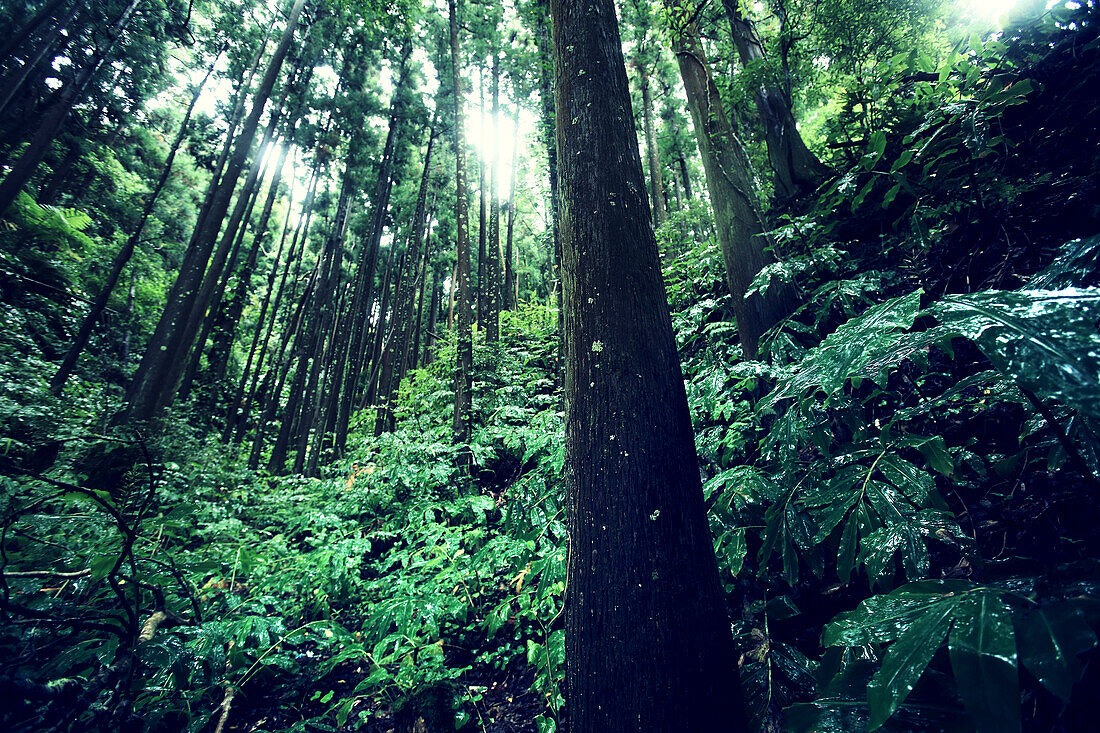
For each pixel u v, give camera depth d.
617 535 1.29
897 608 0.95
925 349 1.03
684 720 1.13
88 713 1.73
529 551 2.57
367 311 12.72
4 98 8.59
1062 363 0.67
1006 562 0.95
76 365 8.73
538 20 5.05
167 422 6.76
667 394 1.40
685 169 10.88
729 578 1.91
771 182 4.99
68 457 4.66
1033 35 2.84
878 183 3.38
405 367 15.49
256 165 9.69
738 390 2.70
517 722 2.15
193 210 17.20
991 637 0.72
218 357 12.85
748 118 5.60
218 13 11.78
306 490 5.64
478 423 5.17
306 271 20.02
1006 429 1.71
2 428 4.29
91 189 13.77
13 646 1.82
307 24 12.19
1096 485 0.95
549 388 5.65
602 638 1.24
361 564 3.70
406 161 14.48
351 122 13.39
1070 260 0.88
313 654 2.87
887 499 1.31
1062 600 0.77
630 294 1.46
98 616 2.12
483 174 9.29
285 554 4.03
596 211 1.55
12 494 2.33
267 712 2.40
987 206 2.40
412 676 2.28
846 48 5.35
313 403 12.20
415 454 4.48
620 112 1.68
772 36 4.75
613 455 1.34
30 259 8.55
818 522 1.47
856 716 0.92
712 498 2.23
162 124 16.78
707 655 1.20
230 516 4.72
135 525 1.90
